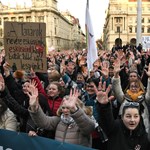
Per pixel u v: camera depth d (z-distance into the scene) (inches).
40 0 4259.4
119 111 223.0
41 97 208.1
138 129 154.0
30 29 230.8
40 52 233.1
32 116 176.9
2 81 196.9
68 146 159.5
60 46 4778.5
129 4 4375.0
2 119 195.3
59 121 181.9
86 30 315.0
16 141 173.5
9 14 4566.9
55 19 4490.7
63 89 224.7
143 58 569.3
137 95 217.2
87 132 170.6
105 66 297.6
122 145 152.9
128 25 4402.1
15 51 232.1
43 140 166.4
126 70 347.6
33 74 244.1
